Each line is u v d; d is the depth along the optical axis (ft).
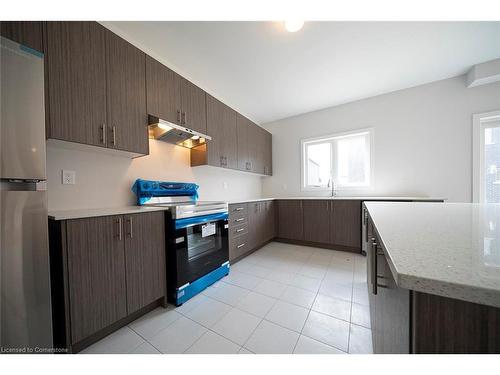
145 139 5.59
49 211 4.33
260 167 11.92
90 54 4.44
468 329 1.17
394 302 1.76
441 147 8.66
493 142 7.98
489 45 6.39
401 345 1.51
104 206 5.62
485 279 0.99
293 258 8.78
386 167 9.78
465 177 8.27
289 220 10.98
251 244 9.21
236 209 8.28
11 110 2.80
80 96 4.27
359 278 6.72
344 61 7.14
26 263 2.90
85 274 3.75
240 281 6.61
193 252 6.00
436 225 2.34
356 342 3.89
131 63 5.28
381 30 5.71
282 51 6.56
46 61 3.79
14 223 2.80
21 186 2.96
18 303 2.84
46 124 3.78
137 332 4.25
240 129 10.09
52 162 4.70
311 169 12.44
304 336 4.08
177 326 4.44
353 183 10.99
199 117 7.45
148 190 6.42
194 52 6.58
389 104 9.66
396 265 1.20
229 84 8.68
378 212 3.51
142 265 4.76
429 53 6.77
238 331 4.25
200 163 8.07
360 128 10.34
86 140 4.36
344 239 9.52
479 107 7.97
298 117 12.36
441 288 0.99
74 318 3.59
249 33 5.76
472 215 3.09
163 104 6.08
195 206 5.91
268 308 5.08
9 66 2.79
